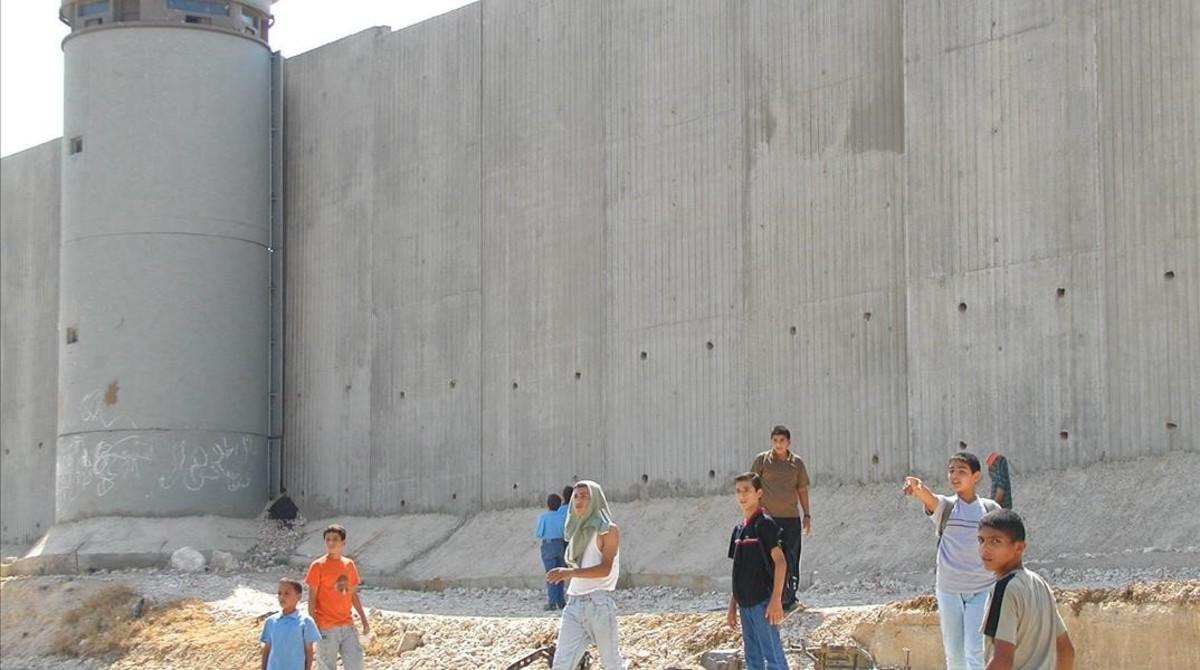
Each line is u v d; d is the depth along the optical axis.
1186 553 16.59
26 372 35.69
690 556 22.08
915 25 20.98
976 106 20.25
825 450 21.98
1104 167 18.95
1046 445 19.23
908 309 20.83
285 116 31.77
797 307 22.52
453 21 28.39
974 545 11.45
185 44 30.22
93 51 30.30
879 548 19.97
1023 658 8.70
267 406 31.05
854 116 22.05
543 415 26.06
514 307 26.78
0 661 24.12
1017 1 19.91
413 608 22.72
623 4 25.36
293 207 31.39
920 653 14.87
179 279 29.77
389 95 29.55
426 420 28.19
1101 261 18.91
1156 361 18.34
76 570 28.06
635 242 24.81
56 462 31.44
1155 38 18.58
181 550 28.11
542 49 26.69
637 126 24.97
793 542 16.08
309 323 30.80
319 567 15.25
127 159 29.91
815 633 15.73
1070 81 19.31
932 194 20.66
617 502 24.64
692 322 23.88
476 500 27.08
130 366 29.53
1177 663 13.42
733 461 23.12
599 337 25.27
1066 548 17.97
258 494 30.62
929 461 20.50
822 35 22.53
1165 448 18.19
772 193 22.97
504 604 22.86
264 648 14.15
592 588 12.96
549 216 26.30
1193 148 18.19
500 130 27.33
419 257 28.66
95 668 22.78
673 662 16.16
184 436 29.56
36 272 35.69
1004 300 19.80
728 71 23.72
